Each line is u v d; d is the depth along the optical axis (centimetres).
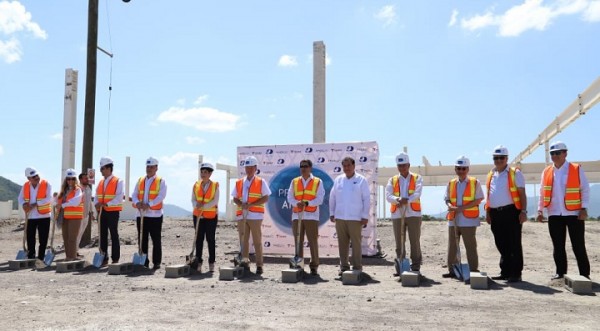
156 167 981
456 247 827
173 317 536
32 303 620
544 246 1369
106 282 801
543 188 779
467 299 639
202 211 914
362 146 1183
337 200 848
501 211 789
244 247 904
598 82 1386
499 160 794
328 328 488
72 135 1698
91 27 1463
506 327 489
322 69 1533
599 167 2606
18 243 1530
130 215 2586
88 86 1457
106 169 1002
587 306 589
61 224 1045
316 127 1510
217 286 758
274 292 703
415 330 480
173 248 1391
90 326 496
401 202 848
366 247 1169
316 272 882
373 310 573
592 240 1486
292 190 894
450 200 840
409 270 827
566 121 1728
